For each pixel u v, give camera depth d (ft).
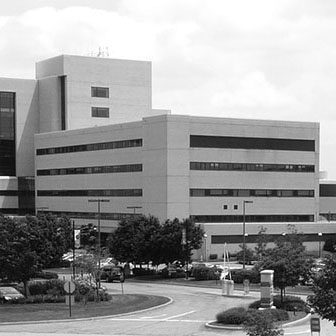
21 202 539.70
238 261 369.09
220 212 406.82
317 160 436.35
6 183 533.96
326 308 105.40
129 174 427.74
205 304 194.90
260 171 418.51
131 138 426.92
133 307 178.60
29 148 546.67
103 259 337.93
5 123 540.11
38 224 225.35
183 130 397.60
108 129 447.42
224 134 408.46
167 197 393.29
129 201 427.33
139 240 316.19
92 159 463.42
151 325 149.48
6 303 189.57
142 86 547.08
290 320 148.36
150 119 407.44
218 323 145.18
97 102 531.09
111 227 443.32
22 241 201.57
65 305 182.39
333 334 131.44
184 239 305.32
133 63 543.80
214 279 291.38
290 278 169.17
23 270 200.95
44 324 151.12
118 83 538.06
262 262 177.06
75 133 482.28
